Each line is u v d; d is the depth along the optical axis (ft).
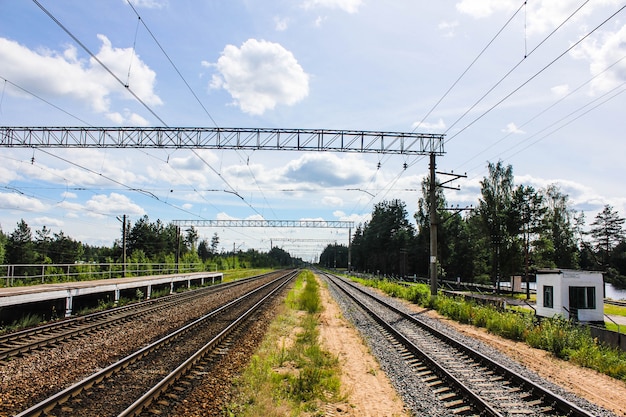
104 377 32.91
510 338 57.62
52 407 26.37
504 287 172.76
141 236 284.61
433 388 33.96
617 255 247.70
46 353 41.73
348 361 42.96
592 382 37.40
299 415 27.66
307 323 62.85
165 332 53.83
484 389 33.01
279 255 642.22
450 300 85.76
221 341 48.65
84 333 52.29
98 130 88.89
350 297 113.70
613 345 51.21
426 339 53.93
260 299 99.30
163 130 88.94
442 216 199.52
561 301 74.08
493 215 149.18
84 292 73.00
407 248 231.71
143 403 26.81
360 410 29.12
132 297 95.81
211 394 30.14
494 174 151.64
